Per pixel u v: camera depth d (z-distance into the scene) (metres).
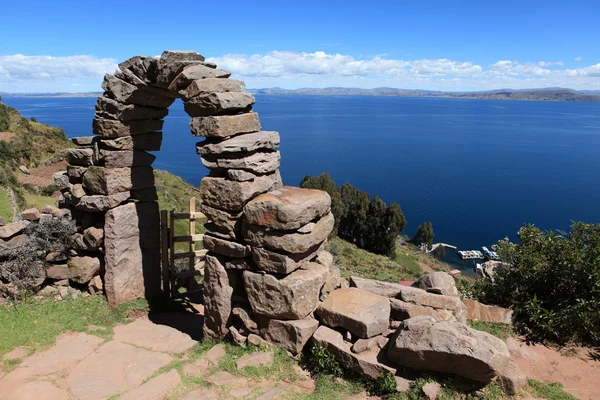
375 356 6.03
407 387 5.55
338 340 6.32
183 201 33.62
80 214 9.70
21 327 8.00
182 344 7.77
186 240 10.27
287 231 6.41
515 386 5.47
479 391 5.46
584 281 7.38
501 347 5.44
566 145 172.50
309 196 6.95
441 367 5.51
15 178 29.97
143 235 9.50
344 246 42.94
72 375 6.54
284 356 6.57
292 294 6.43
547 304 7.91
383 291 7.45
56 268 9.53
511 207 83.06
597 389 5.82
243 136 7.11
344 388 5.89
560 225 70.44
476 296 8.90
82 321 8.54
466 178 111.25
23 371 6.64
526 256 8.20
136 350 7.44
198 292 10.69
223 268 7.22
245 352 6.88
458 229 70.19
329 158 137.12
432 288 7.44
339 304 6.71
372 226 47.62
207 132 6.89
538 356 6.65
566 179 109.12
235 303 7.33
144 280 9.63
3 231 8.84
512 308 8.09
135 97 8.48
